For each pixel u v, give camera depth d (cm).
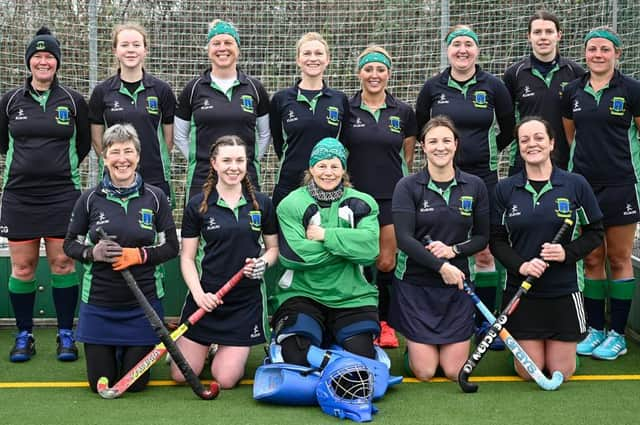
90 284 439
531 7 680
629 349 523
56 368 481
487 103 529
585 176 508
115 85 520
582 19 668
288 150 531
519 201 460
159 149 526
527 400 421
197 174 519
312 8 682
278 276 573
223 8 678
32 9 652
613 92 499
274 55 683
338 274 459
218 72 521
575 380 458
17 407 411
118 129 439
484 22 683
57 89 502
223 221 449
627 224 502
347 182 477
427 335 458
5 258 569
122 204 442
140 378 436
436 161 461
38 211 495
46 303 577
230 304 448
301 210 460
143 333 441
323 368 415
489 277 541
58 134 497
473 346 532
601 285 516
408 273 470
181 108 523
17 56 653
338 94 532
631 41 600
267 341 461
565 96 520
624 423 388
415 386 448
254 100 523
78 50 661
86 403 417
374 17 684
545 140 454
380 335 497
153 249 439
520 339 460
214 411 405
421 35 685
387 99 537
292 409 409
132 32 512
